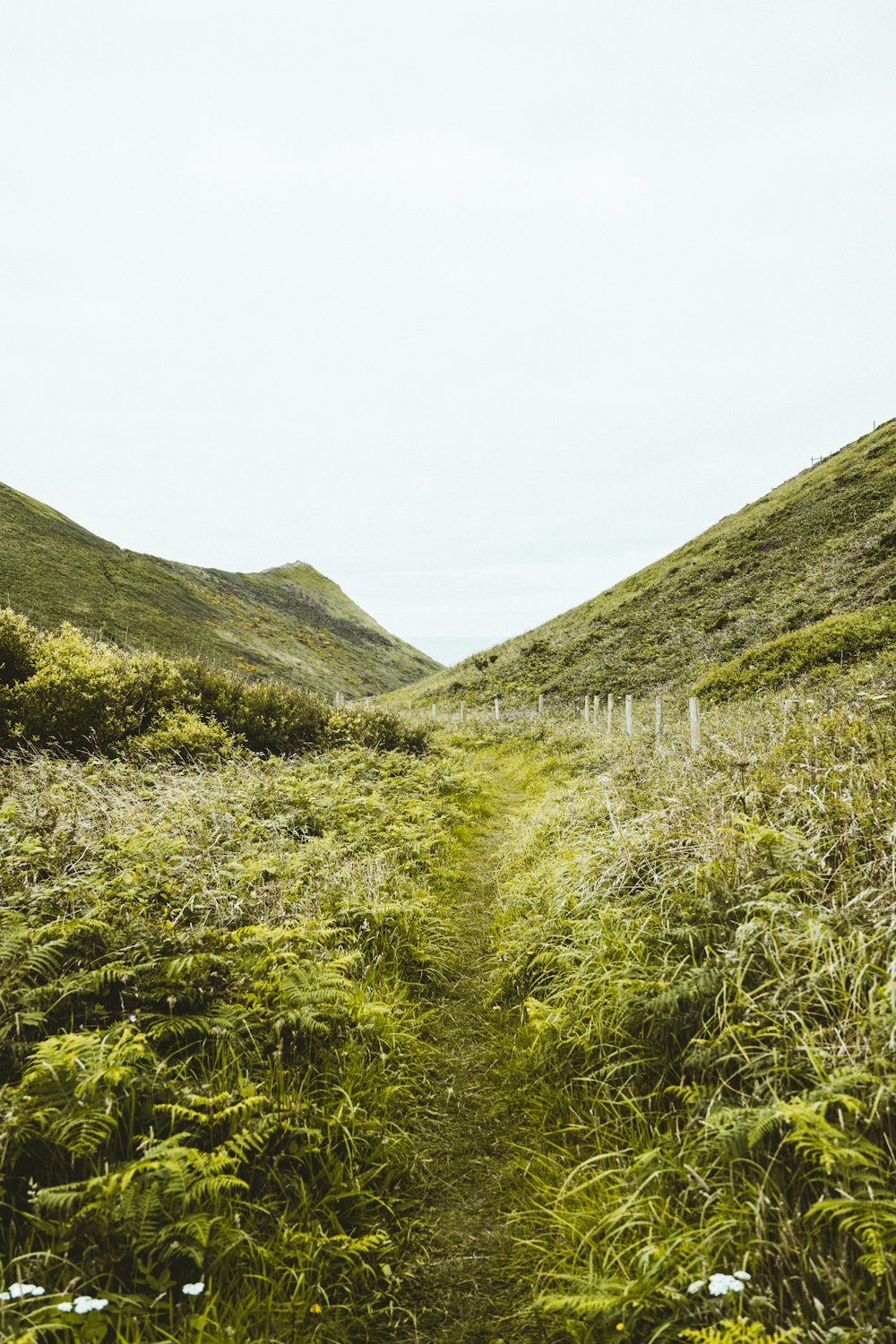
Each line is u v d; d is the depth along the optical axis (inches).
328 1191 122.2
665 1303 93.3
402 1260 114.7
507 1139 145.8
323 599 6451.8
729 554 1834.4
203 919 186.9
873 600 1093.1
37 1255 91.7
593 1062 155.3
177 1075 132.9
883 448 1888.5
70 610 2837.1
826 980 133.7
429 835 361.1
